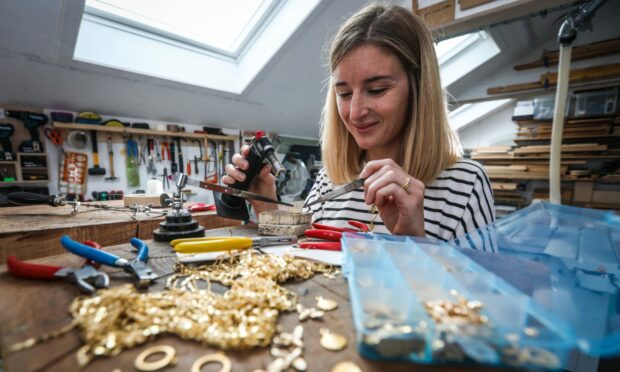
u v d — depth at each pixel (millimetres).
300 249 550
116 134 2012
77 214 978
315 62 2051
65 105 1787
